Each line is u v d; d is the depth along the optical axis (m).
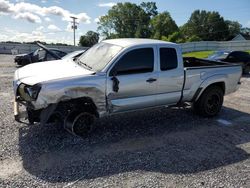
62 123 6.15
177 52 6.64
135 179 4.46
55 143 5.54
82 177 4.44
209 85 7.27
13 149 5.23
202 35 101.38
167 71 6.49
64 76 5.53
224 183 4.46
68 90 5.41
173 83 6.62
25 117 5.61
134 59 6.06
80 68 6.07
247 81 13.62
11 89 10.22
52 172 4.54
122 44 6.25
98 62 6.08
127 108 6.15
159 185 4.33
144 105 6.36
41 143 5.52
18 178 4.35
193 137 6.18
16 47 43.03
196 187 4.32
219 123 7.13
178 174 4.66
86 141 5.69
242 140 6.16
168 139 6.00
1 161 4.81
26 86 5.37
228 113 8.00
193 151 5.51
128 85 5.99
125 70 5.96
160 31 86.00
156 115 7.45
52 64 6.51
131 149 5.45
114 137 5.95
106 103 5.88
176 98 6.80
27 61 19.53
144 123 6.83
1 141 5.52
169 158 5.17
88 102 5.77
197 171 4.79
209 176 4.65
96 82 5.64
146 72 6.21
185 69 6.77
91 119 5.91
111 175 4.54
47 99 5.27
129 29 88.50
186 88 6.89
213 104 7.51
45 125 6.37
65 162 4.86
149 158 5.13
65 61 6.84
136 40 6.64
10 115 7.01
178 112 7.79
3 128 6.15
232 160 5.23
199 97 7.29
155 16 88.69
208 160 5.18
